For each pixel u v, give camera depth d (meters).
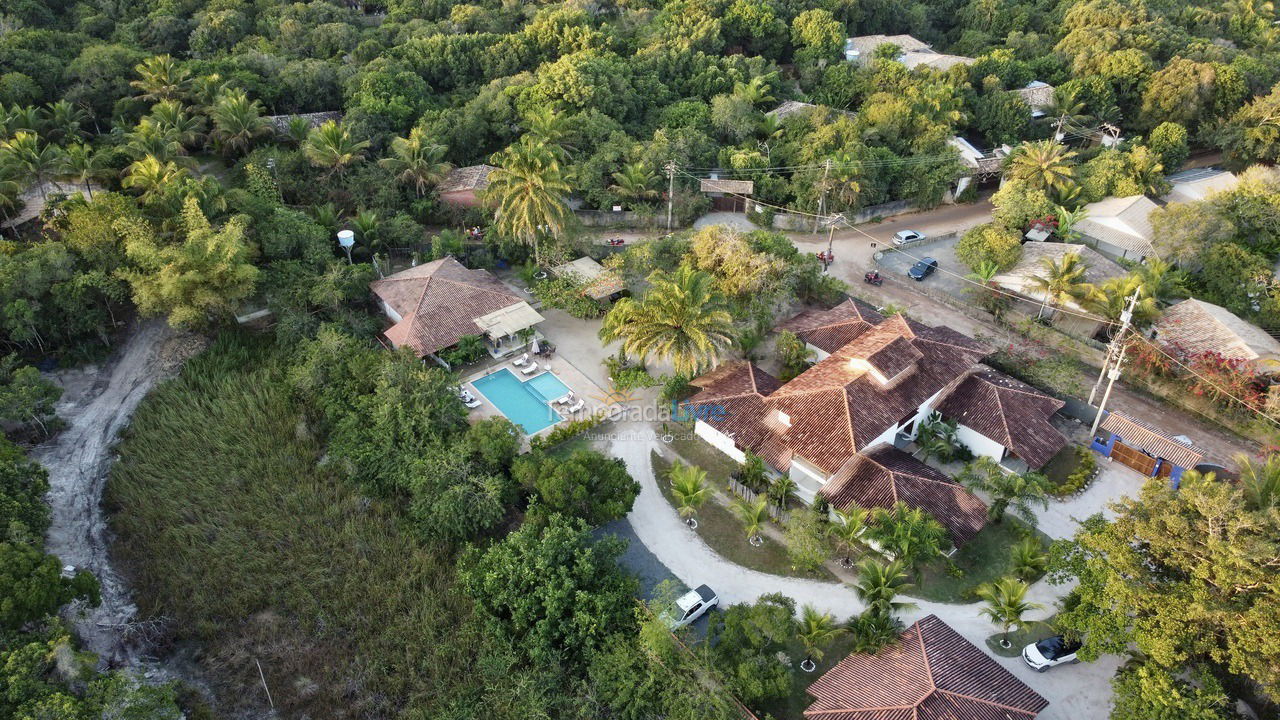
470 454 47.16
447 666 38.94
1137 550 35.72
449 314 60.84
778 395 50.94
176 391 55.47
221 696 38.16
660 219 80.25
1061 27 116.06
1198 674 33.50
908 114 86.44
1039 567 42.28
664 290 54.59
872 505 44.44
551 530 40.84
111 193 59.22
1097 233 76.88
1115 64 99.25
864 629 37.03
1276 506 35.97
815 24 104.56
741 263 61.56
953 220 85.75
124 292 57.56
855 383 49.50
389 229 71.31
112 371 58.03
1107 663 39.34
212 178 63.78
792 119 87.50
